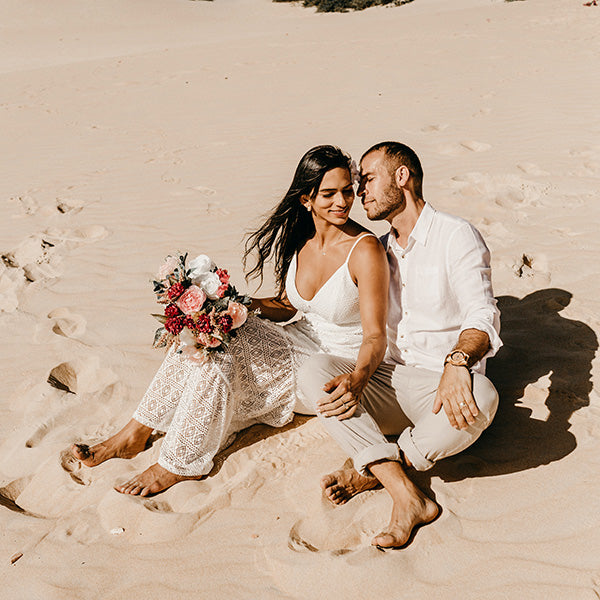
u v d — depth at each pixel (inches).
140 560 97.4
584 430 112.2
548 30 546.9
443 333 112.9
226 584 91.9
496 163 243.3
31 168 295.3
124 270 191.5
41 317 170.1
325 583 89.5
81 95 462.0
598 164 232.4
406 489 98.3
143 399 119.2
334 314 114.4
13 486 115.1
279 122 335.6
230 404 113.6
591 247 175.8
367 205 111.6
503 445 112.3
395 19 805.9
